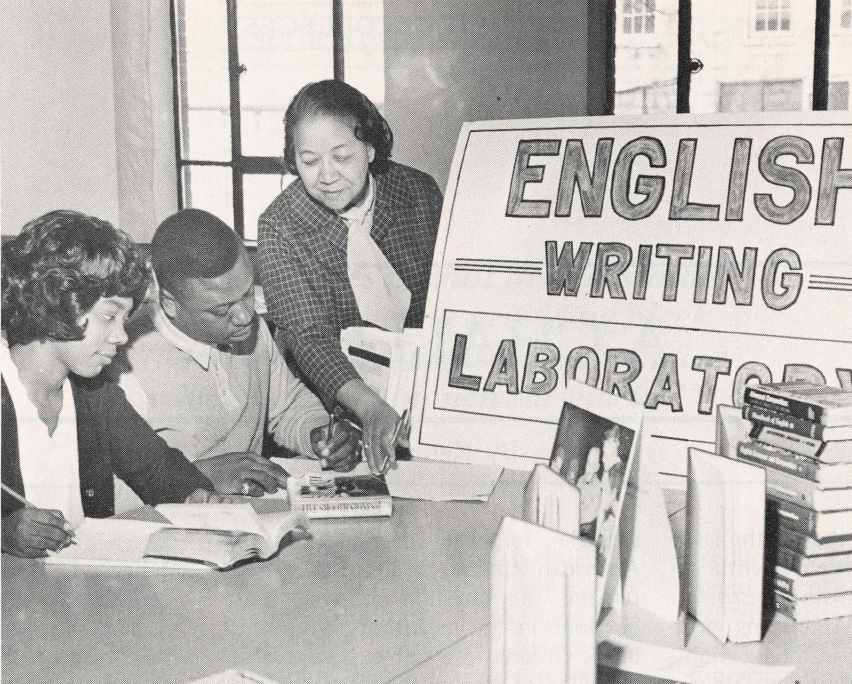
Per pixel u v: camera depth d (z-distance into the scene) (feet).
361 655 3.67
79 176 11.82
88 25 11.71
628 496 4.09
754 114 6.18
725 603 3.79
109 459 6.08
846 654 3.72
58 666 3.58
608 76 11.89
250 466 6.00
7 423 5.57
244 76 12.89
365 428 6.24
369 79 12.55
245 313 6.49
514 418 6.47
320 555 4.77
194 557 4.60
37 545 4.73
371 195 7.40
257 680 3.41
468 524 5.22
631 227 6.33
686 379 6.01
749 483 3.74
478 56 11.87
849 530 4.01
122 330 5.86
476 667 3.59
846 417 3.95
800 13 11.21
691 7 11.55
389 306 7.61
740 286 6.00
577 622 2.80
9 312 5.61
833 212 5.89
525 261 6.59
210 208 13.28
